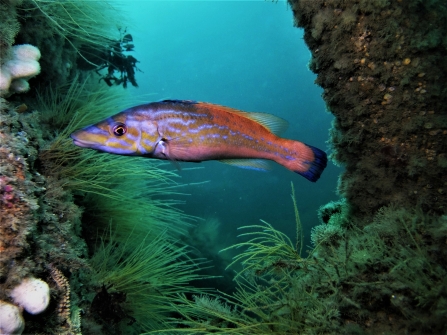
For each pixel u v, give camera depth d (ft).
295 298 1.35
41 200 1.23
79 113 1.78
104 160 1.83
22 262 1.02
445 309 1.06
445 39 1.31
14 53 1.40
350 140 1.60
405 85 1.42
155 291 1.84
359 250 1.37
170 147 1.13
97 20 2.10
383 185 1.56
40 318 1.06
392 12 1.34
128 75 3.11
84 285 1.48
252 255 1.46
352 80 1.50
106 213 1.99
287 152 1.24
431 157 1.44
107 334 1.49
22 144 1.21
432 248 1.23
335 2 1.41
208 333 1.32
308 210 9.27
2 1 1.31
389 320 1.19
